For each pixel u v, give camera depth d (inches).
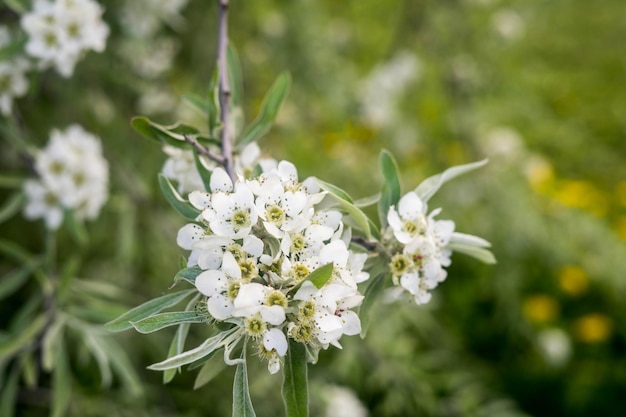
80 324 90.4
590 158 191.2
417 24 169.0
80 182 99.1
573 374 162.2
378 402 145.9
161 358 132.7
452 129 172.7
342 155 164.1
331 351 141.9
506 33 169.2
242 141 68.1
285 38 157.2
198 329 133.0
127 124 139.5
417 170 168.7
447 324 166.6
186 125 64.3
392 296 58.4
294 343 48.9
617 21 201.6
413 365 132.7
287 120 151.9
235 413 47.2
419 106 185.0
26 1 89.7
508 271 156.2
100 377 124.0
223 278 46.5
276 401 120.6
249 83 160.4
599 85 208.4
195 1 149.3
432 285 56.2
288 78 67.4
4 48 88.5
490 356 166.4
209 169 59.6
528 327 153.7
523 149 165.0
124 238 122.8
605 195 193.5
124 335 132.4
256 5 156.9
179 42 151.0
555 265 161.3
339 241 49.0
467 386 133.5
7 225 152.5
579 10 199.0
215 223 47.9
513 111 177.6
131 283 139.6
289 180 52.5
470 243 58.7
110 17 122.3
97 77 129.8
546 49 200.7
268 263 47.8
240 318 46.7
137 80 132.6
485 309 170.6
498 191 156.5
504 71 172.2
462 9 165.3
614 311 173.2
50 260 97.8
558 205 162.9
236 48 156.7
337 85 160.7
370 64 193.9
